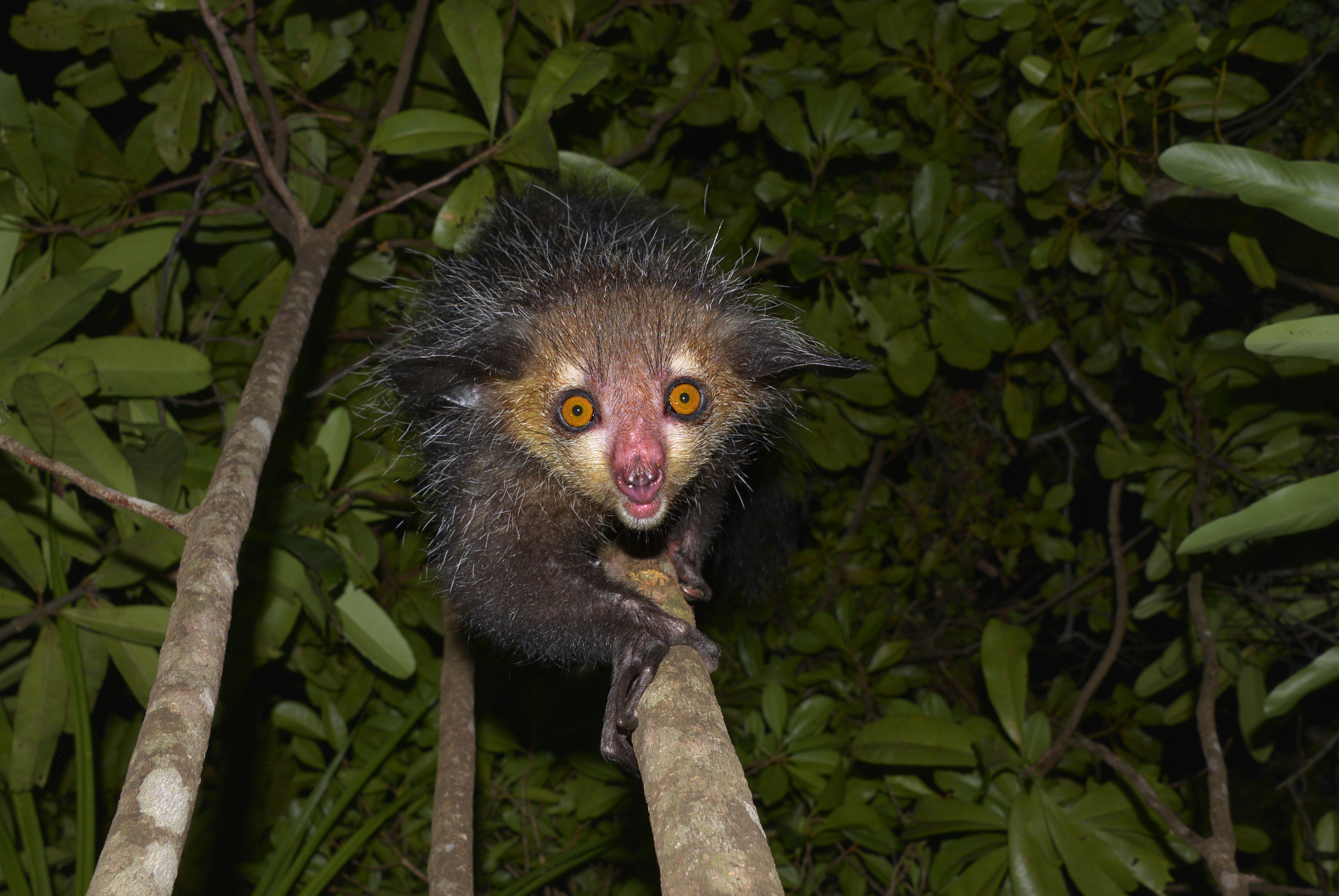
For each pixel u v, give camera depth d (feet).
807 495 2.41
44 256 1.78
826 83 2.15
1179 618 2.16
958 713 2.45
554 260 1.70
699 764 1.08
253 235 2.07
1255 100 1.97
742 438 1.71
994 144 2.37
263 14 1.96
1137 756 2.21
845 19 2.20
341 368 2.17
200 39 1.89
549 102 1.63
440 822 1.61
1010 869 1.73
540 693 2.15
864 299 2.02
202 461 1.81
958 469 2.56
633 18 2.06
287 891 1.75
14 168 1.79
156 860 0.91
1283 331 1.22
